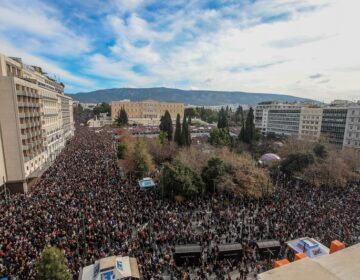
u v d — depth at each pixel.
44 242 22.88
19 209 30.03
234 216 31.47
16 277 18.70
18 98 42.38
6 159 40.81
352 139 84.69
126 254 22.27
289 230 27.38
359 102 99.50
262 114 143.25
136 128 132.25
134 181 46.53
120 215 29.16
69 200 32.91
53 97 70.31
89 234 24.69
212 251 23.22
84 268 18.23
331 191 43.16
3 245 21.95
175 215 30.53
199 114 191.50
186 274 19.77
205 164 46.44
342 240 25.56
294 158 53.12
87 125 168.38
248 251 23.47
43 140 55.88
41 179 44.69
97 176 45.06
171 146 66.19
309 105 129.88
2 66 41.47
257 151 74.44
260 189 39.44
